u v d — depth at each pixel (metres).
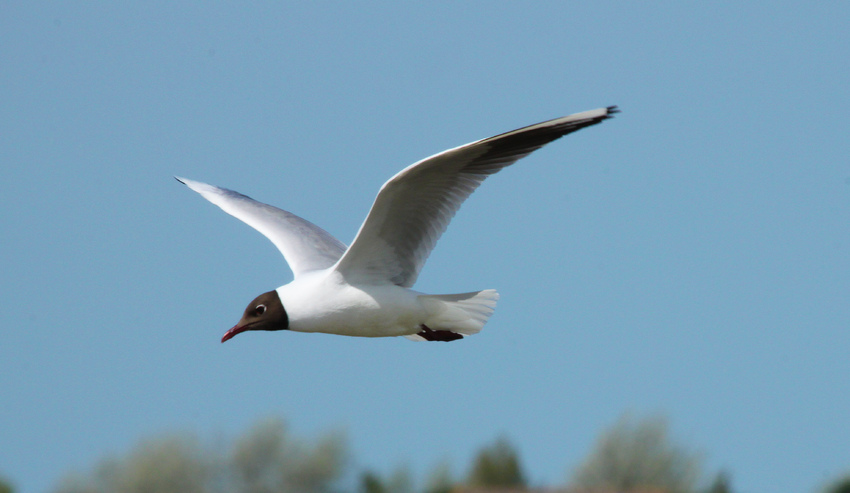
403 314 11.84
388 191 11.15
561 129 10.80
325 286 11.84
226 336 11.89
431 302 11.89
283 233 13.66
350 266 11.79
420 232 11.73
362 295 11.77
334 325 11.91
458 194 11.51
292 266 12.97
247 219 14.08
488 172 11.31
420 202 11.48
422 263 11.89
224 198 14.88
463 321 11.95
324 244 13.59
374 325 11.91
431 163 10.85
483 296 11.94
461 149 10.67
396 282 11.97
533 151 11.05
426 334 12.18
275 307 11.92
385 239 11.70
